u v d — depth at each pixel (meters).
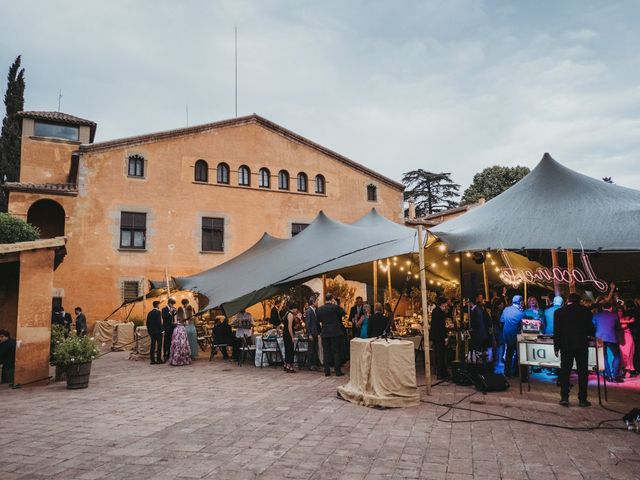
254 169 23.69
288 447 4.98
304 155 25.09
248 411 6.63
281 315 14.34
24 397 8.01
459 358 9.89
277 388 8.43
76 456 4.79
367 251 11.41
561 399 6.83
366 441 5.16
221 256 22.36
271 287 12.45
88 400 7.64
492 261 14.12
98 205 20.31
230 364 12.16
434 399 7.31
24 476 4.25
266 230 23.56
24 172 23.00
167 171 21.80
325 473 4.24
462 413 6.39
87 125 24.28
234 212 22.98
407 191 50.91
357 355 7.37
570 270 8.52
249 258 15.44
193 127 22.44
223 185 22.86
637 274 12.81
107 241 20.30
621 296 15.03
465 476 4.14
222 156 23.06
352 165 26.25
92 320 19.62
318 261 11.88
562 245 7.75
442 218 31.42
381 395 6.82
